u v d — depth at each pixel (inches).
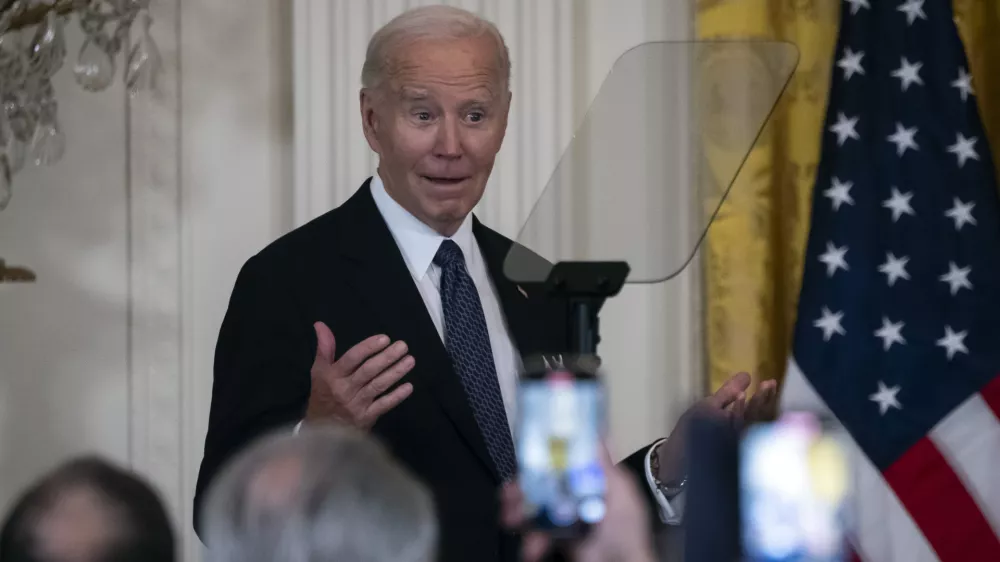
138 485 111.1
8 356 384.8
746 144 215.8
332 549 100.0
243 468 105.4
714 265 380.8
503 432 260.7
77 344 387.9
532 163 388.8
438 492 250.7
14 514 108.5
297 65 383.2
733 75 218.7
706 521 126.3
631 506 136.4
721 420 130.7
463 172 270.1
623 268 175.0
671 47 219.1
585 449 139.4
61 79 385.7
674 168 212.4
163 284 390.9
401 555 101.3
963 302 370.3
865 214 376.5
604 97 216.5
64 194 387.9
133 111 389.4
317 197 381.4
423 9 278.8
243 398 253.9
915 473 366.0
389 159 272.8
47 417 386.3
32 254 386.3
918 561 363.6
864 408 368.8
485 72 271.4
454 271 272.5
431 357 258.2
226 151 394.0
